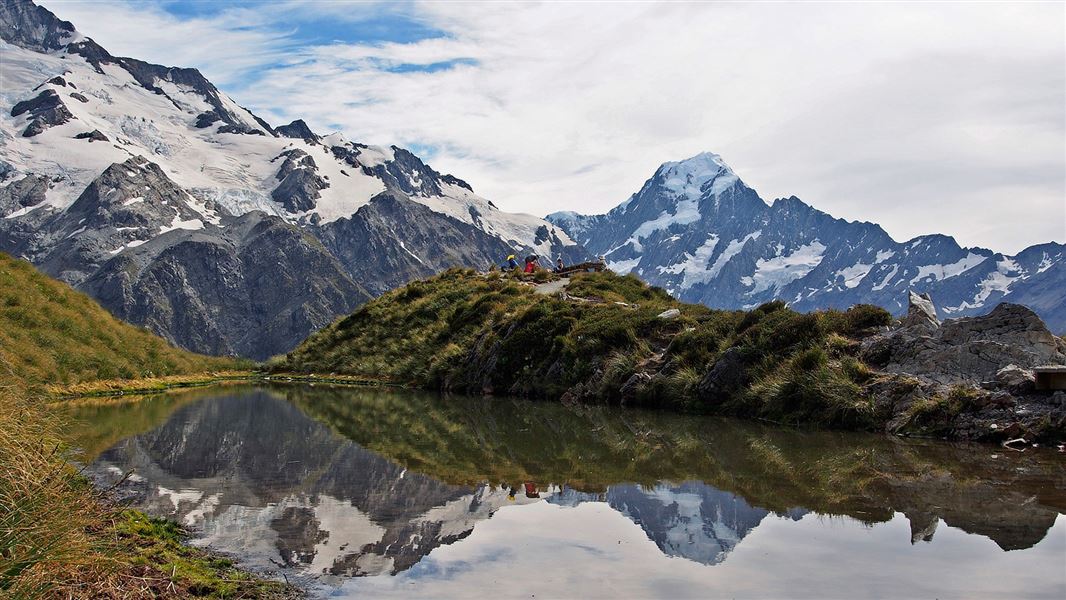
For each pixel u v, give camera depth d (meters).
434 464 14.57
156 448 16.19
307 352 51.19
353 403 28.45
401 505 11.04
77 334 32.69
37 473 7.03
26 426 7.61
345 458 15.21
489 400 29.72
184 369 40.81
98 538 7.76
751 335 23.59
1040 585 7.39
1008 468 13.38
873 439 17.05
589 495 11.71
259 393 33.31
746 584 7.48
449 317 44.19
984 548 8.62
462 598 7.12
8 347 26.11
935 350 18.98
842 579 7.61
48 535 6.39
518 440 18.00
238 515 10.36
